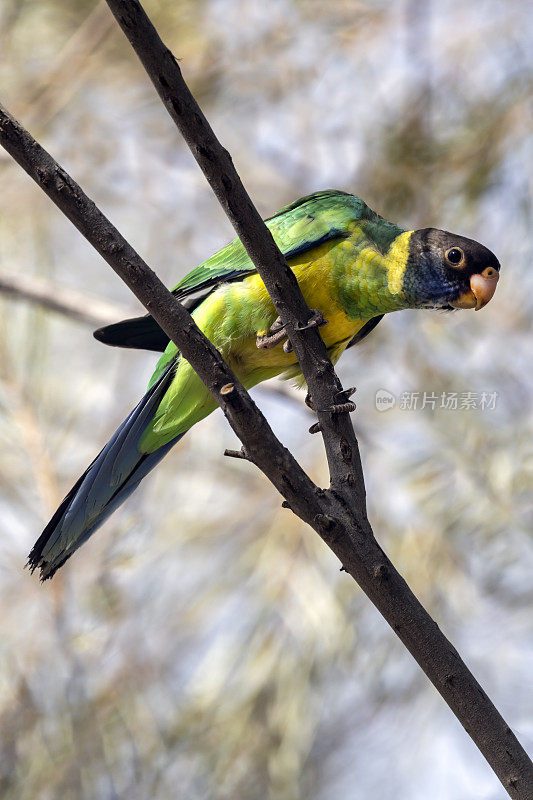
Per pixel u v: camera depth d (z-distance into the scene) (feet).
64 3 34.94
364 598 29.30
